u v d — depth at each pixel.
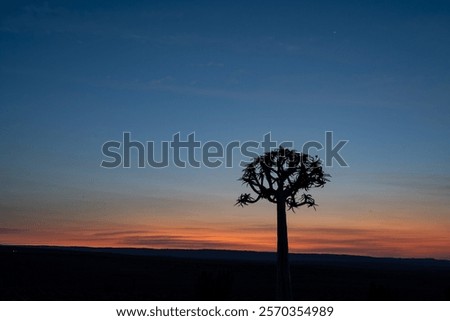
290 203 32.78
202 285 36.19
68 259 102.44
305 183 32.56
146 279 64.25
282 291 31.80
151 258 120.31
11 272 67.38
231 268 93.69
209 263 108.00
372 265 170.88
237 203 33.31
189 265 99.69
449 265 188.75
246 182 33.19
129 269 85.75
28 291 44.34
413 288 58.53
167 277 69.12
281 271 32.09
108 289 48.34
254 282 65.00
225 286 35.97
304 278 74.75
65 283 54.47
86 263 95.56
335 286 61.38
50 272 70.62
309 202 32.78
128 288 50.12
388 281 73.69
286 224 32.62
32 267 78.50
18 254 105.12
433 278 83.44
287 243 32.50
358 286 62.16
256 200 33.03
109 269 83.88
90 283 55.34
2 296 39.94
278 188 32.75
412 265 178.88
